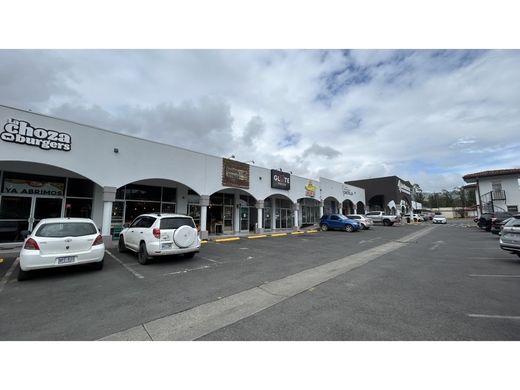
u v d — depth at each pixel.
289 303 4.78
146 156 12.20
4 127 8.68
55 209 11.83
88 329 3.75
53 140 9.60
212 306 4.65
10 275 6.71
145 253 8.02
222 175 15.76
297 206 22.31
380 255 10.08
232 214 19.09
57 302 4.80
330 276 6.76
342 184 30.61
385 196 36.84
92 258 6.89
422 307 4.54
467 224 33.28
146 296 5.17
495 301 4.84
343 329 3.73
